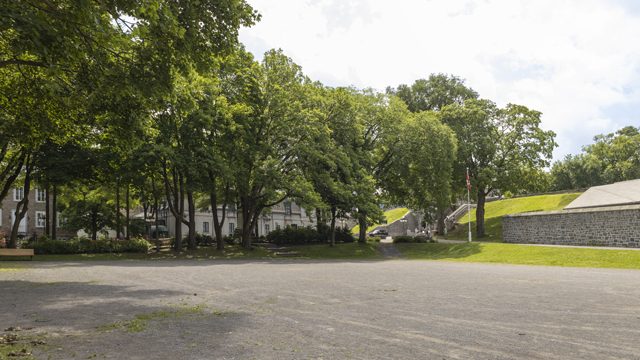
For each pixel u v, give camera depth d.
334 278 12.98
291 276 13.66
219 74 27.42
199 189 25.41
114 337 4.90
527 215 36.41
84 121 16.44
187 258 26.59
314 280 12.29
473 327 5.53
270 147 28.72
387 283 11.52
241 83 27.81
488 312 6.72
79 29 9.39
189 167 23.92
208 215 57.72
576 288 10.33
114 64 11.77
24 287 9.91
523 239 36.84
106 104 12.86
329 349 4.39
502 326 5.60
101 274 13.80
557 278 13.27
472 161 47.50
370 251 35.84
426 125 36.44
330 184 30.56
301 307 7.24
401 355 4.16
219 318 6.16
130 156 22.81
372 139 40.19
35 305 7.23
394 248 37.53
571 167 75.81
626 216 27.09
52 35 8.52
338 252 34.97
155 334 5.07
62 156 24.44
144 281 11.70
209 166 24.94
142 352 4.23
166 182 26.20
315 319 6.10
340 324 5.73
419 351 4.31
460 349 4.40
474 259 27.36
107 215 45.22
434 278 13.17
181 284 11.01
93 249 27.16
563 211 32.59
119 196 35.75
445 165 36.50
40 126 15.95
